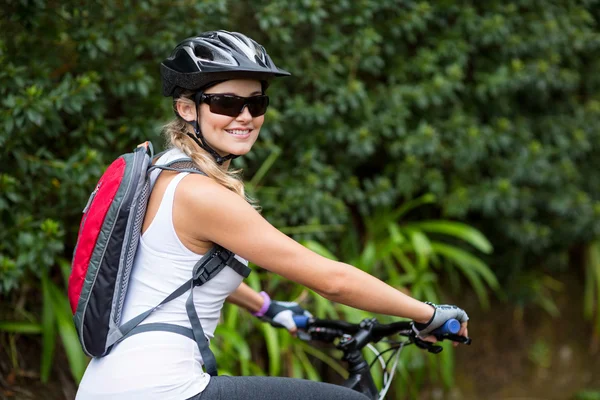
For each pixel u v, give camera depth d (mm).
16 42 3908
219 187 2205
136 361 2168
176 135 2391
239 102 2285
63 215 4078
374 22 5324
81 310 2207
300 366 4594
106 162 4211
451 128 5539
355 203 5668
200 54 2330
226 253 2270
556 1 6027
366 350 4570
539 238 5961
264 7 4547
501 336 6250
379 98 5293
